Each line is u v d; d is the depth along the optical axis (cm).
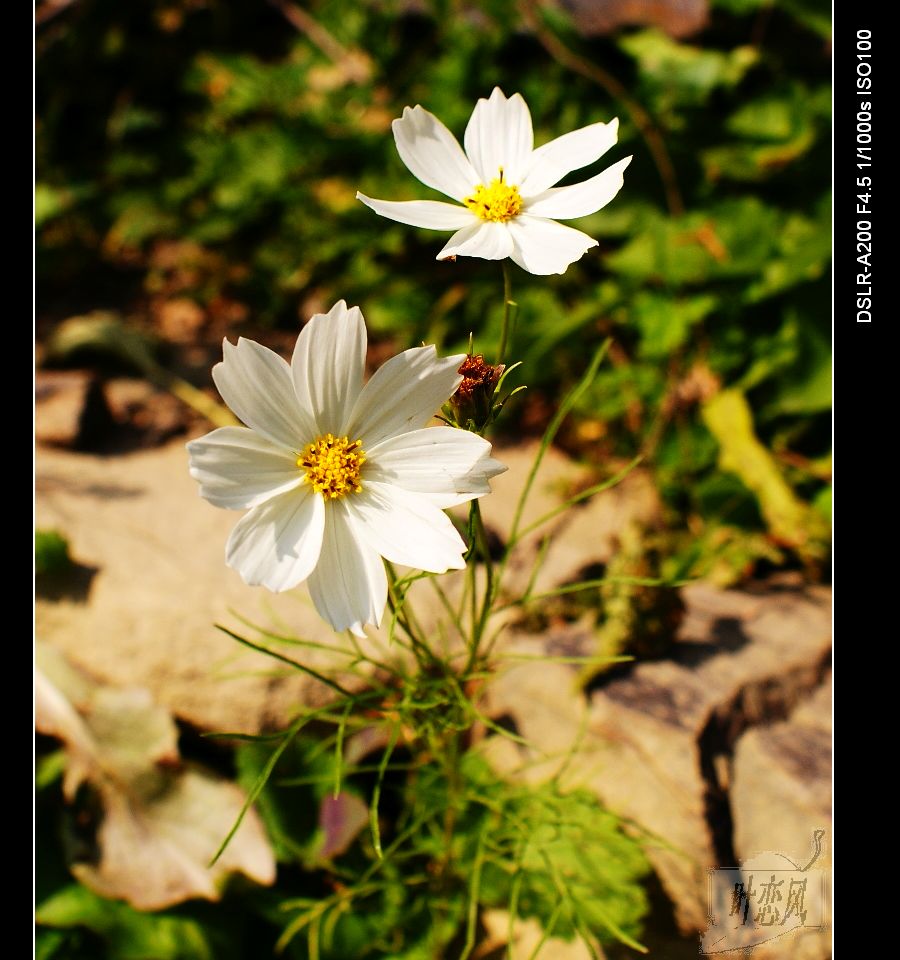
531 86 59
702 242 54
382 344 60
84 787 41
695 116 58
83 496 48
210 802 41
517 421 57
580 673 42
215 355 59
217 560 46
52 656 42
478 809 42
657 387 55
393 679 43
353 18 68
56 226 64
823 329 52
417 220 32
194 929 40
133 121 69
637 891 39
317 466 30
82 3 69
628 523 47
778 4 58
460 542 30
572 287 58
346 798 41
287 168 62
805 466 52
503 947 41
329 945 40
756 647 44
